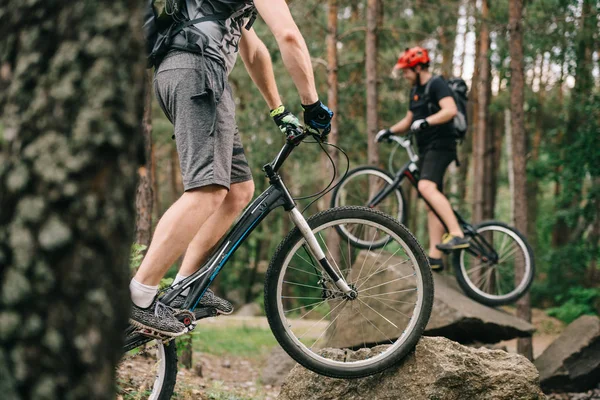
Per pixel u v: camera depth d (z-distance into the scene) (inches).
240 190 99.3
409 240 105.7
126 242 43.3
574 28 393.7
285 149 100.7
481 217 494.3
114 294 42.3
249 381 249.1
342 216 103.0
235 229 98.9
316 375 120.9
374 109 360.8
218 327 388.2
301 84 92.4
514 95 315.6
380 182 218.1
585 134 461.1
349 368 105.3
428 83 197.2
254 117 490.9
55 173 40.3
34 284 39.6
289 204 101.0
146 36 90.7
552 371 251.8
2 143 41.6
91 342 40.6
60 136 40.9
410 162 203.5
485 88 479.8
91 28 41.7
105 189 41.6
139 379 126.9
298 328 288.0
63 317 39.9
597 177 503.2
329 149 411.2
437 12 473.7
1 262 40.3
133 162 43.6
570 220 534.0
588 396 246.2
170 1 88.4
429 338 116.4
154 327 89.6
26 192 40.4
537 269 701.9
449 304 195.6
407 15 483.5
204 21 89.5
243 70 475.8
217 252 97.7
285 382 125.0
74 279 40.1
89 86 41.4
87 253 40.6
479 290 203.6
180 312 93.2
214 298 97.7
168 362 97.3
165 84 89.1
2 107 42.3
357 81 478.9
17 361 39.4
